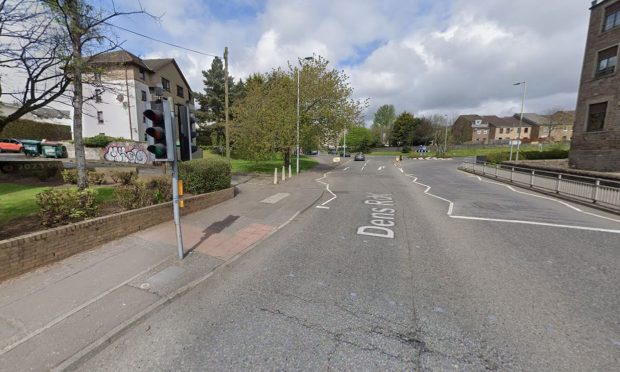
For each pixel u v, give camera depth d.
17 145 28.80
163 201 7.28
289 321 3.12
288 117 18.84
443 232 6.31
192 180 9.02
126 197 6.54
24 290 3.68
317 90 20.56
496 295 3.61
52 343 2.75
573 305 3.37
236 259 4.88
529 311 3.25
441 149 55.91
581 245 5.41
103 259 4.69
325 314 3.25
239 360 2.56
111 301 3.48
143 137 28.75
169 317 3.25
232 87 38.19
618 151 17.08
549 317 3.13
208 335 2.92
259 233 6.31
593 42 18.56
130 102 27.27
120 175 12.16
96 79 7.98
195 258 4.85
